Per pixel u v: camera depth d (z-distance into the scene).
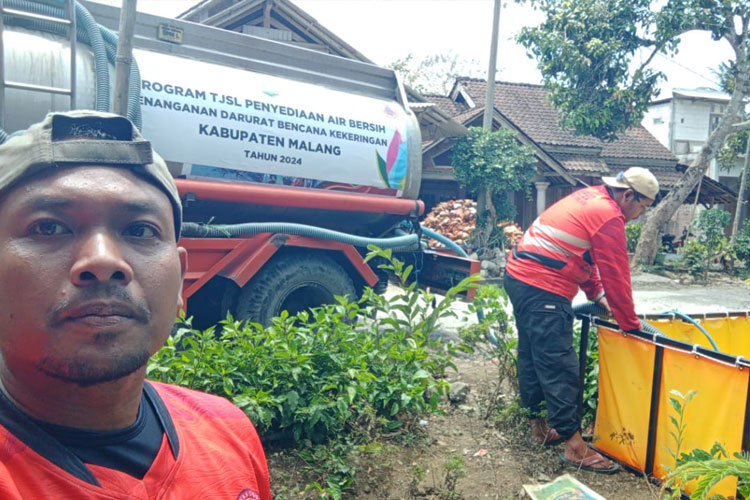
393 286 9.90
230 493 0.97
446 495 3.19
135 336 0.79
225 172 5.18
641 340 3.50
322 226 6.18
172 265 0.87
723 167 25.56
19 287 0.75
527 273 3.71
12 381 0.81
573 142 19.19
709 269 15.87
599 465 3.61
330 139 5.75
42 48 4.25
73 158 0.80
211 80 5.18
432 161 14.82
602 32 14.74
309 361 3.62
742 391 2.94
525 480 3.46
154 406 0.96
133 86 4.52
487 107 13.38
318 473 3.23
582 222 3.57
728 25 14.12
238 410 1.14
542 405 3.90
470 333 4.52
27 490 0.76
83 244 0.77
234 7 11.86
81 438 0.82
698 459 2.68
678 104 27.06
